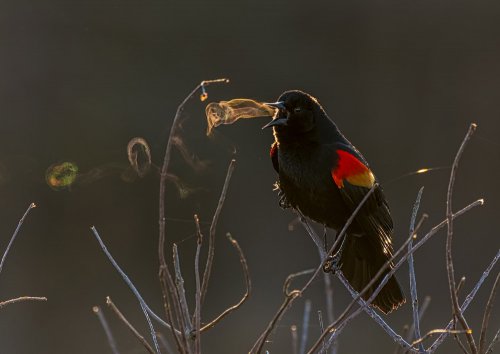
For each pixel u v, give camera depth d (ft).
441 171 56.70
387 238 20.62
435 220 55.26
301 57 57.82
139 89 55.83
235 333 46.32
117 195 52.26
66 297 49.78
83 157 53.67
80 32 56.24
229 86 56.90
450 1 58.39
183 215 51.37
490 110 57.52
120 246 51.42
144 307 13.71
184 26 57.11
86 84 55.62
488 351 13.51
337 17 58.13
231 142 52.70
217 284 50.90
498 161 56.39
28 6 55.72
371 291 20.12
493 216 55.01
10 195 52.08
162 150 52.39
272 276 51.16
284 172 20.86
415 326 14.16
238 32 57.52
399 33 58.59
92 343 44.70
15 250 50.85
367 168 20.56
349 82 58.08
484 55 58.13
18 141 53.83
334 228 20.99
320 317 14.78
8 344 45.29
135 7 56.70
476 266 53.06
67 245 51.42
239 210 52.08
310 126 20.27
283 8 57.88
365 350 43.37
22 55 55.36
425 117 57.72
